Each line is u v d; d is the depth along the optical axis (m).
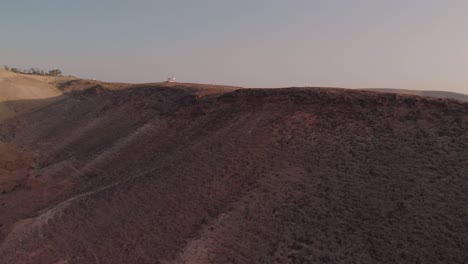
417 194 15.02
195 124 32.41
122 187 24.73
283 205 17.16
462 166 15.66
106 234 19.81
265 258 14.65
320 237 14.65
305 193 17.47
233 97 33.19
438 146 17.42
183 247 16.70
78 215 22.75
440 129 18.59
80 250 19.20
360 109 23.12
